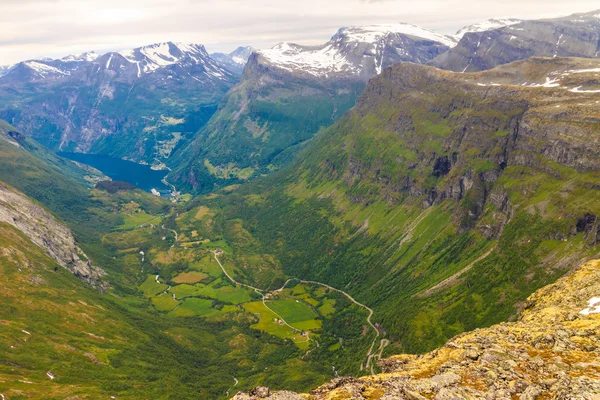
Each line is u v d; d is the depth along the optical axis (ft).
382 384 374.43
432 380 359.25
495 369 368.27
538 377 349.82
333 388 379.96
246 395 359.87
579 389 309.01
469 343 441.68
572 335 414.41
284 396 352.90
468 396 329.31
